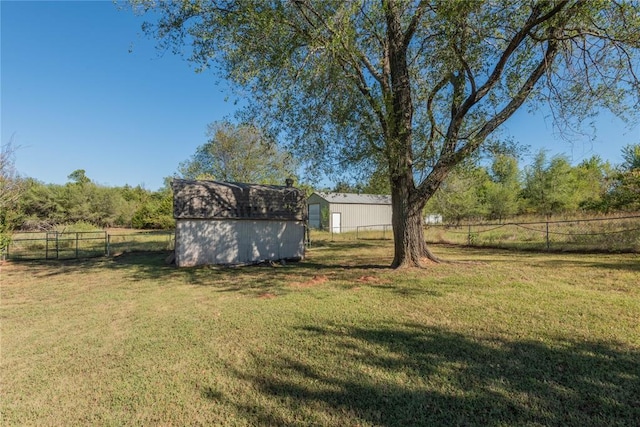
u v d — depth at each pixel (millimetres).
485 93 8344
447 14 6691
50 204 33500
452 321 4836
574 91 8070
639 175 15258
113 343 4383
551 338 4062
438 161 8773
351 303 5969
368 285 7410
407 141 8766
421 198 9188
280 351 3977
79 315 5715
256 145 29609
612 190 17547
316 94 8164
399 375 3309
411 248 9266
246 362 3711
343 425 2578
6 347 4309
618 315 4805
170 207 33594
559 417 2559
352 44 7453
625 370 3234
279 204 13570
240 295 6961
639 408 2631
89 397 3072
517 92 8438
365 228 30203
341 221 29141
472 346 3924
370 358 3707
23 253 15828
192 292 7383
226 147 30156
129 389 3193
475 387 3033
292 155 9180
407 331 4484
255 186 14430
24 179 15539
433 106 9711
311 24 7562
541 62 8109
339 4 6734
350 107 8281
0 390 3225
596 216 15727
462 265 9414
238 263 12461
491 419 2574
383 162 9188
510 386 3023
